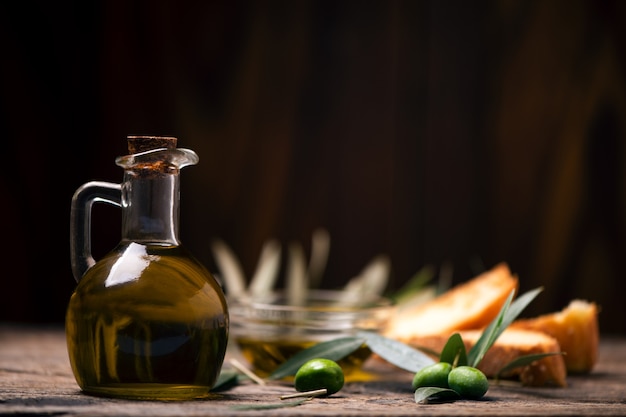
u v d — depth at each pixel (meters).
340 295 2.07
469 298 1.93
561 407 1.36
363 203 3.03
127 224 1.39
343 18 3.03
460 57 3.02
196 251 2.98
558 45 3.00
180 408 1.27
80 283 1.36
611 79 2.98
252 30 3.00
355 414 1.26
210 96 2.99
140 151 1.39
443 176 3.02
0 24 2.93
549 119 3.00
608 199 2.98
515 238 3.00
